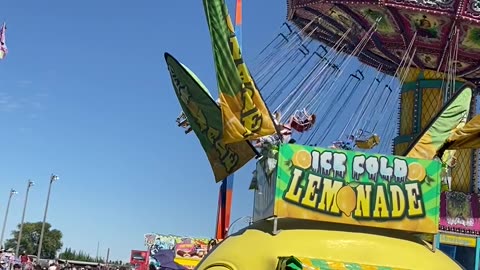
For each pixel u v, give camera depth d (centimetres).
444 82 3038
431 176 1007
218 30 1012
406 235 1036
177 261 3431
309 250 942
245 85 1004
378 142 2278
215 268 970
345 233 980
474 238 2925
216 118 1128
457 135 1128
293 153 984
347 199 983
